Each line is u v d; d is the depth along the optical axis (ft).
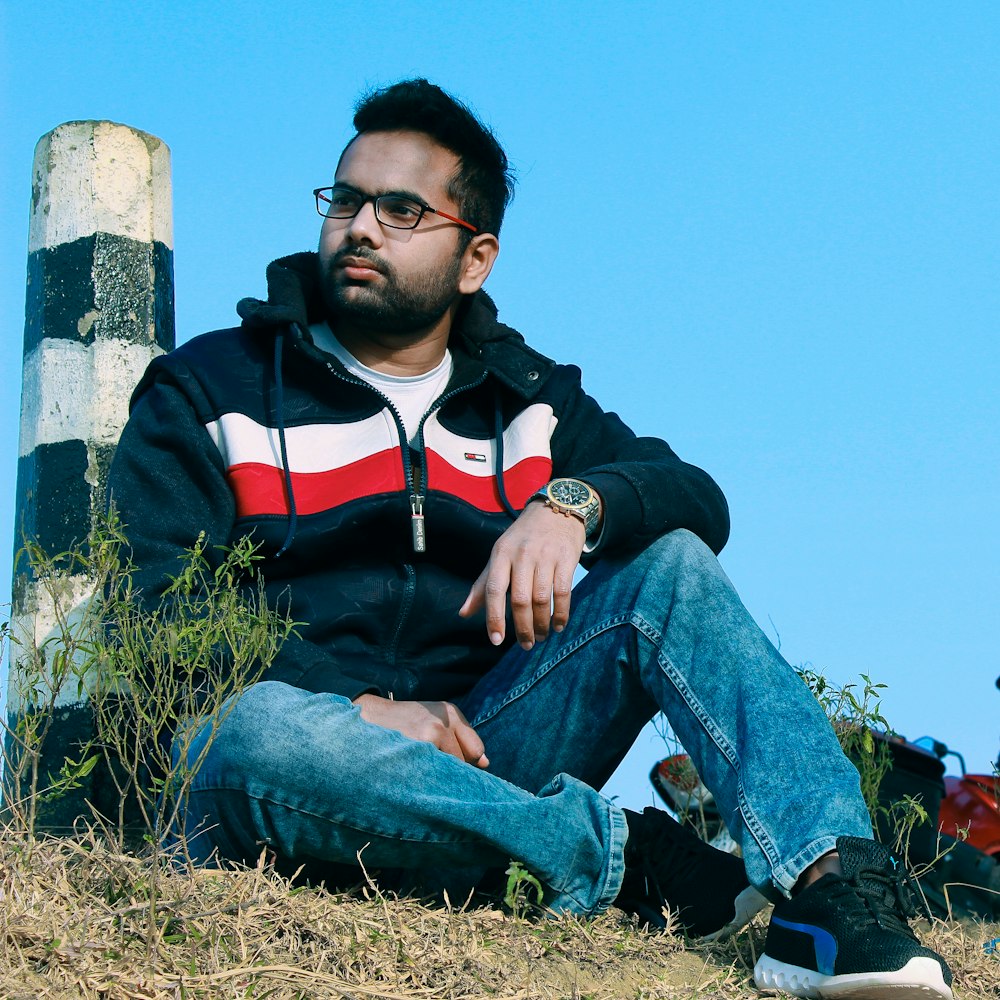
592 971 9.35
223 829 9.73
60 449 14.75
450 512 12.06
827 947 8.75
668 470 11.44
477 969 8.80
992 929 11.93
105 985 7.57
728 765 9.89
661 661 10.45
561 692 11.13
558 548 10.25
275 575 11.72
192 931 8.43
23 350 15.62
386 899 9.95
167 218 16.08
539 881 10.02
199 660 9.52
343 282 12.13
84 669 9.76
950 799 15.88
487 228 12.86
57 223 15.38
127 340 15.17
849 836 9.18
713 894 10.43
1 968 7.55
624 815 10.64
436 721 9.98
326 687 10.07
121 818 9.30
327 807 9.41
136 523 11.30
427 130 12.41
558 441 13.07
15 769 11.05
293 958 8.46
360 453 12.01
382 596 11.78
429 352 12.61
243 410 11.91
